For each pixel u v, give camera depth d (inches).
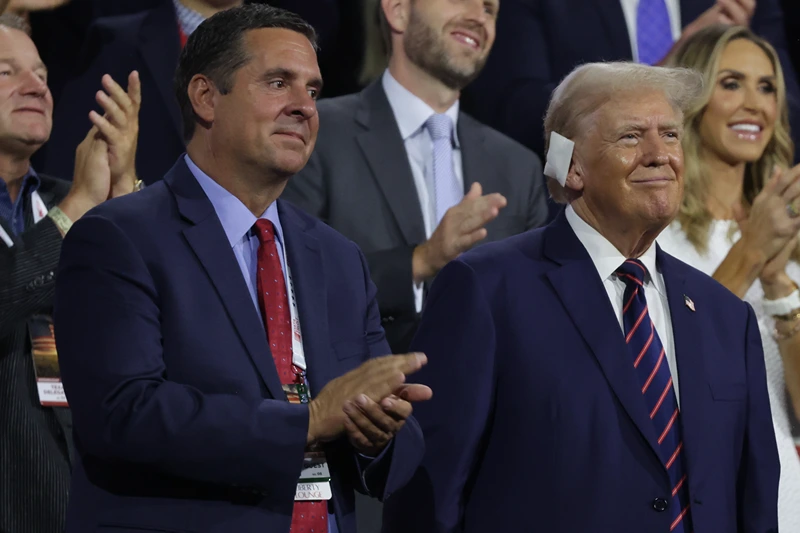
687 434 351.9
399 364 302.7
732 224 532.1
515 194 565.6
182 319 308.3
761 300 512.7
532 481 345.1
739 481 376.2
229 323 313.4
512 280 364.5
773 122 546.6
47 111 444.8
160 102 530.9
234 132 326.0
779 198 501.4
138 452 289.6
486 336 355.6
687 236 519.8
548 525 341.4
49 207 452.4
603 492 340.2
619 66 376.2
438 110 561.9
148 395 292.5
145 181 518.0
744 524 372.5
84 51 555.8
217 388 305.3
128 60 542.0
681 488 350.0
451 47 550.3
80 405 297.6
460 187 556.7
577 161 372.2
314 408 303.3
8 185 439.8
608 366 350.6
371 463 323.9
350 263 351.9
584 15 654.5
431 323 367.2
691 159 531.5
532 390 350.0
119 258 306.7
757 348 385.1
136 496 302.0
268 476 297.1
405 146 550.3
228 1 547.2
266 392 311.6
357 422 301.4
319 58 673.0
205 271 316.8
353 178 531.5
